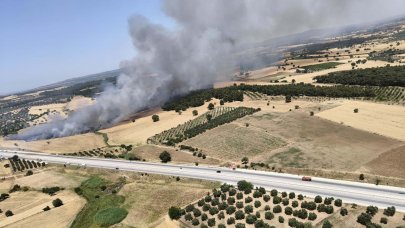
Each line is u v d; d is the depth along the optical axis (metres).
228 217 105.25
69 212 127.25
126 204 128.25
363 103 189.38
